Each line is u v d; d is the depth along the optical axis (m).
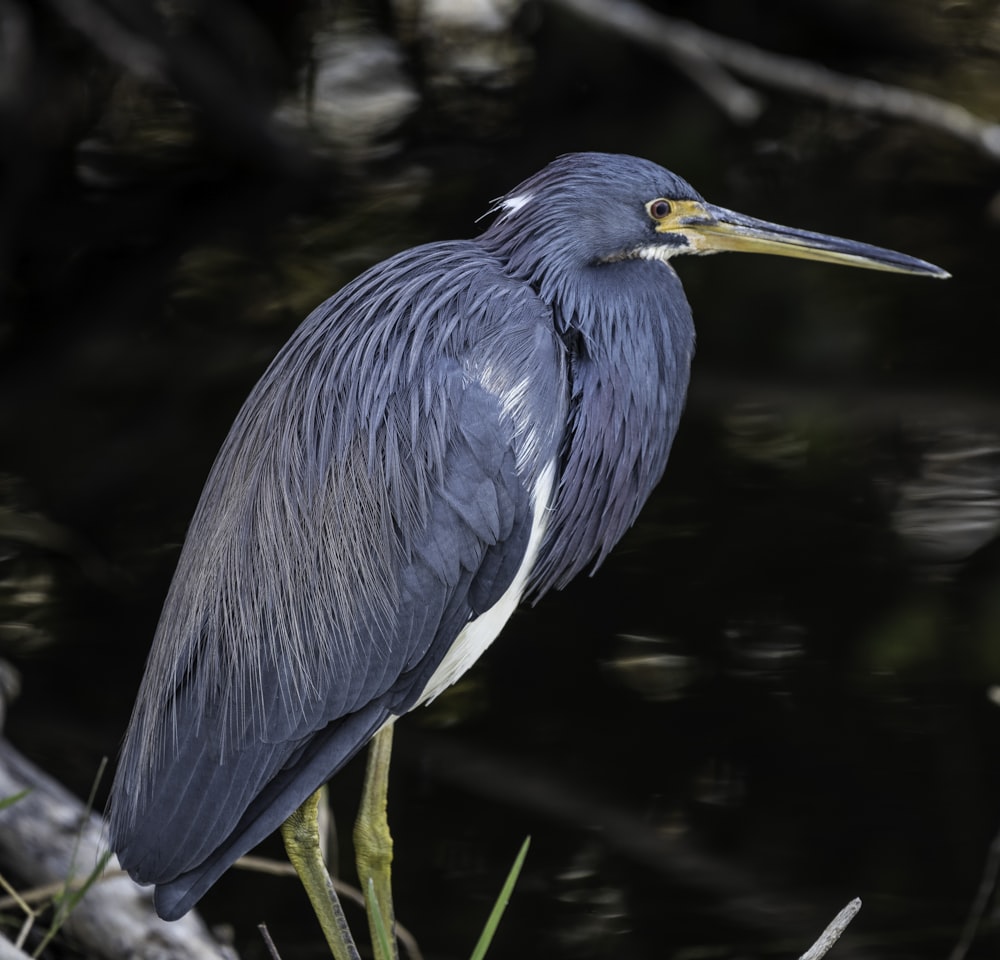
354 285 6.96
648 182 7.19
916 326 15.90
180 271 17.00
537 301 7.00
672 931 8.45
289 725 6.52
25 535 12.12
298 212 18.56
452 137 20.50
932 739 9.95
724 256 18.00
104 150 20.25
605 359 7.14
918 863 8.91
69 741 9.95
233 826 6.51
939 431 13.78
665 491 12.88
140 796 6.53
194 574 6.71
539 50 21.02
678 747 9.95
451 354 6.71
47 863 7.68
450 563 6.61
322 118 20.70
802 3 20.55
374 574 6.57
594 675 10.69
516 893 8.76
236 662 6.51
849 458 13.35
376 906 6.26
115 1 17.75
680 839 9.20
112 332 15.68
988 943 8.30
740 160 19.83
